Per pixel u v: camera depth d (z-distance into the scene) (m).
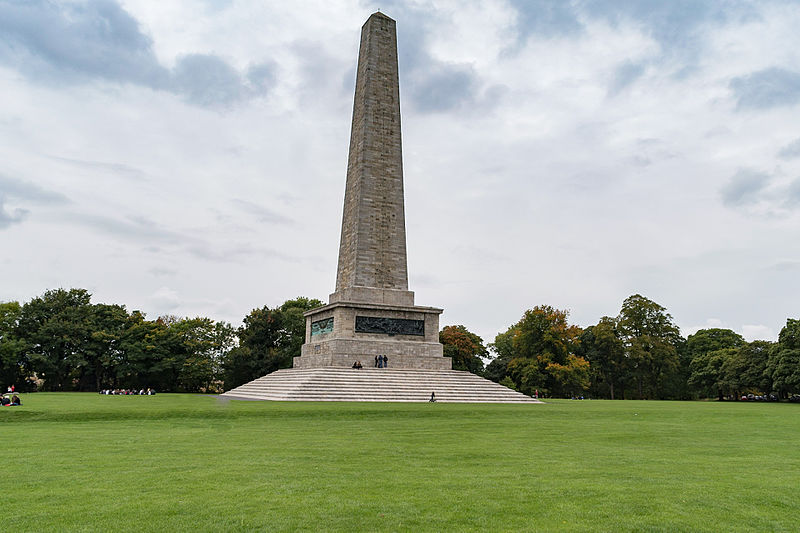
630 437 22.64
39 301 78.94
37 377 78.12
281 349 84.50
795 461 16.78
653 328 96.25
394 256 56.19
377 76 58.00
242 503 10.81
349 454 16.88
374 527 9.42
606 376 97.69
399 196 57.25
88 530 9.18
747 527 9.74
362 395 44.00
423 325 55.44
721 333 104.56
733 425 28.97
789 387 76.56
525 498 11.42
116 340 79.25
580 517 10.15
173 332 82.88
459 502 11.03
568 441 20.97
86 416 27.27
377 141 57.19
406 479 13.12
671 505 11.03
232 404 35.25
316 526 9.44
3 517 9.84
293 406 33.53
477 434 22.88
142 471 13.88
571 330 85.44
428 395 46.03
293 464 15.02
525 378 82.44
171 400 40.75
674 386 100.88
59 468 14.27
